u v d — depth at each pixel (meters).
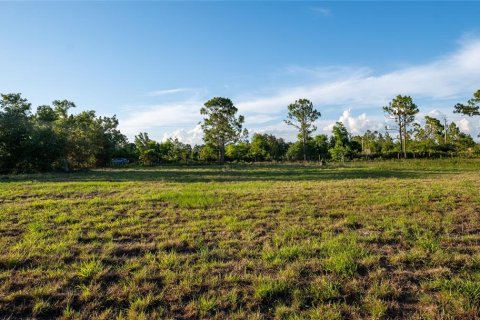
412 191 12.68
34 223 7.62
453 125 63.75
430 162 39.91
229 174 25.92
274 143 72.25
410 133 70.06
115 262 5.36
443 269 4.92
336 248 5.78
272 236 6.72
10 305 4.02
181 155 69.38
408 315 3.83
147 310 3.97
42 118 46.44
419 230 6.93
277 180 19.23
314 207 9.56
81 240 6.50
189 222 7.89
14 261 5.18
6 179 20.47
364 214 8.55
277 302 4.12
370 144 67.94
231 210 9.25
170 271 4.91
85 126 45.72
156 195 11.95
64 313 3.83
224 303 4.07
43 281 4.62
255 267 5.12
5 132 30.58
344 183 16.39
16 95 33.38
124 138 51.88
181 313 3.92
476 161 39.00
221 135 63.78
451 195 11.37
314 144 67.12
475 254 5.48
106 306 4.07
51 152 32.69
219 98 63.06
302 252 5.63
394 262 5.21
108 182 18.00
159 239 6.61
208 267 5.12
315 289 4.35
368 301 4.10
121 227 7.47
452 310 3.88
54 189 14.11
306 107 64.62
